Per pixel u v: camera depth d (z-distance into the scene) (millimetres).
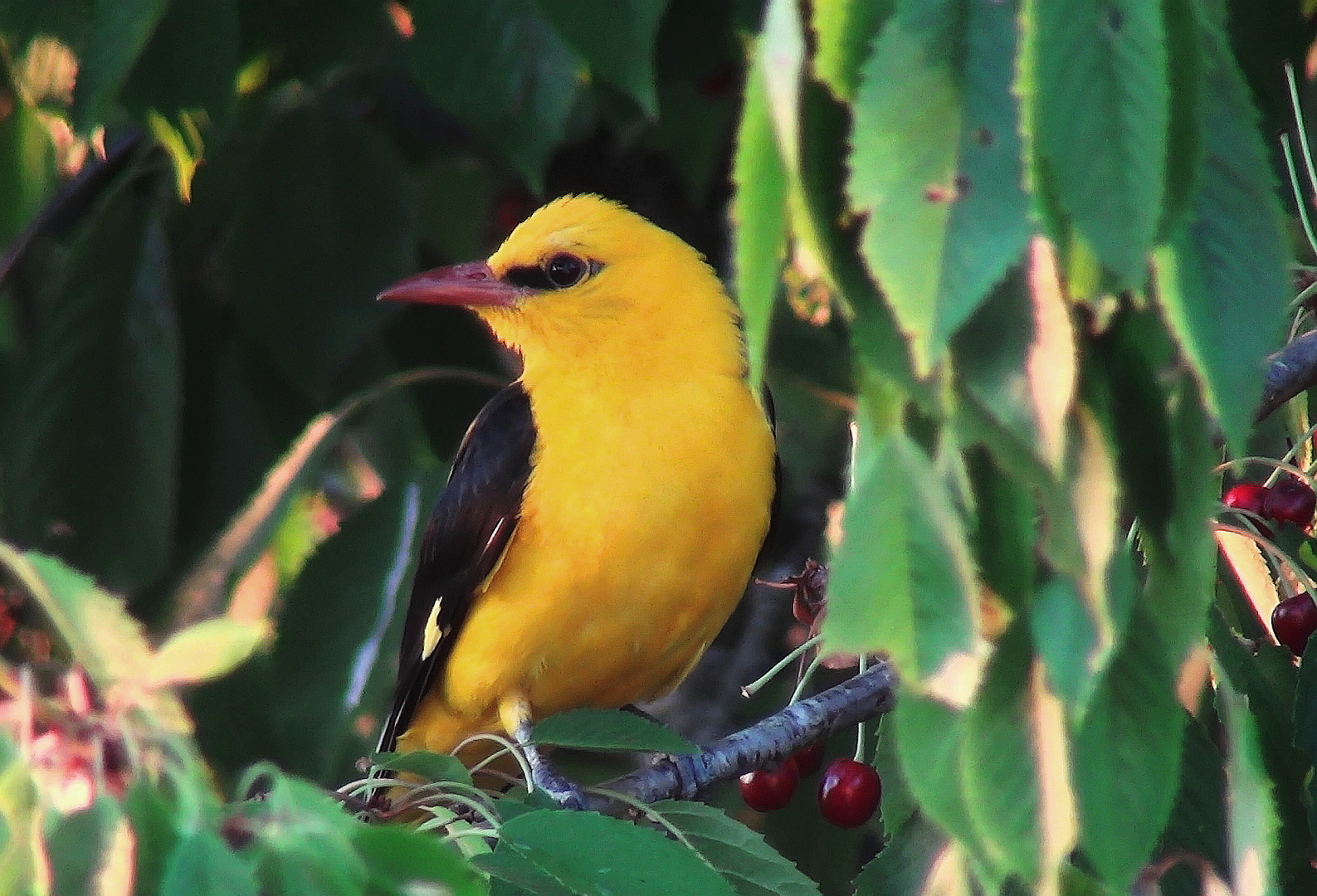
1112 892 3848
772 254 3467
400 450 10461
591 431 8672
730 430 8711
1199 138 3295
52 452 9508
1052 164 3164
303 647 8516
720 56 9680
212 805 3646
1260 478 8008
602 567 8641
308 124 9766
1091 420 3633
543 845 4367
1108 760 3752
